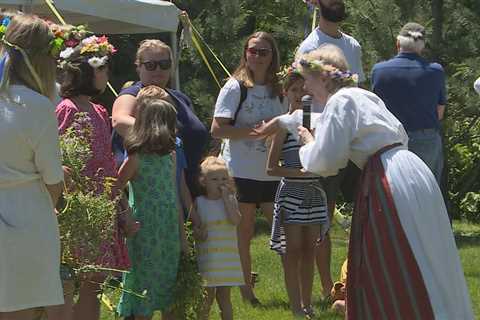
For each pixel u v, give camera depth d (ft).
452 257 20.24
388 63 34.42
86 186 21.18
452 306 19.95
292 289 27.48
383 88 34.32
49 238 18.45
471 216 62.49
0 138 17.97
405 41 34.40
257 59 28.40
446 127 51.29
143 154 23.18
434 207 20.17
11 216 18.06
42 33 18.34
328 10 30.12
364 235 20.34
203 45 56.54
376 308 20.12
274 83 28.66
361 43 49.24
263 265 37.32
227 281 24.79
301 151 20.79
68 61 22.18
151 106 23.20
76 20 42.60
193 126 26.02
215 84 56.49
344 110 20.33
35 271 18.25
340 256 39.37
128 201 23.70
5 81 18.20
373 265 20.17
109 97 64.44
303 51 30.27
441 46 49.24
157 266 23.38
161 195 23.40
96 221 20.62
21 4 36.42
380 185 20.18
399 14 48.98
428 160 34.37
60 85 22.53
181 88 57.26
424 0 49.39
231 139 28.37
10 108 18.06
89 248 20.62
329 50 21.30
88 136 21.90
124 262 22.68
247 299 29.53
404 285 19.90
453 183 62.39
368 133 20.40
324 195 27.43
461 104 50.14
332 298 29.01
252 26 72.23
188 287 23.70
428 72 34.06
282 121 24.93
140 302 23.36
